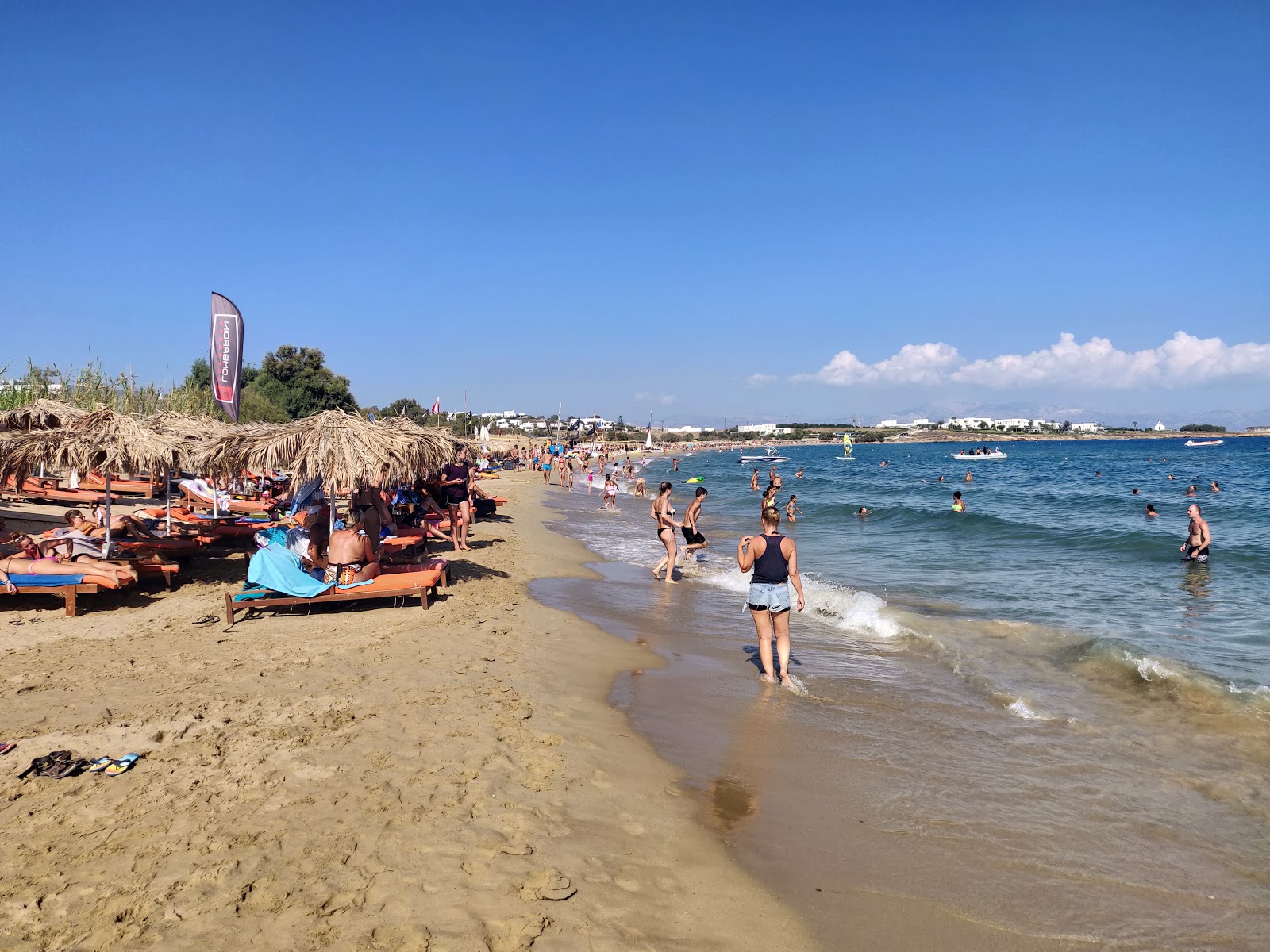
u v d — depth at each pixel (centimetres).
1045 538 1920
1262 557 1554
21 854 372
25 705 574
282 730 536
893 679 752
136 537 1131
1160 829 458
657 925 346
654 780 506
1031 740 595
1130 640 889
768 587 730
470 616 920
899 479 4984
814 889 388
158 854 375
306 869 365
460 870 371
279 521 1408
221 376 1456
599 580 1288
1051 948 347
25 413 1218
